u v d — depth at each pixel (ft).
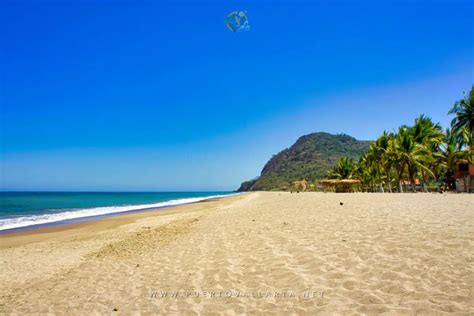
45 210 106.11
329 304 13.42
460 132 111.04
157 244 30.94
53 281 21.88
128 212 89.15
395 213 32.81
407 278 14.85
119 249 30.55
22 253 33.35
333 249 20.76
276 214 42.50
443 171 143.84
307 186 244.01
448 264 15.88
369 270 16.43
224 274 18.88
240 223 37.86
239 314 13.64
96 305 16.40
